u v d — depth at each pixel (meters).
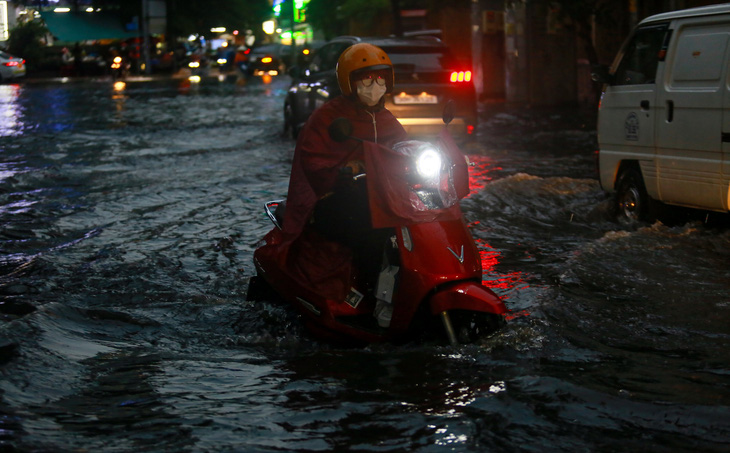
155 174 11.62
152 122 19.72
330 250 4.95
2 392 3.90
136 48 54.41
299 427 3.56
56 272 6.45
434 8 30.33
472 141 14.74
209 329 5.20
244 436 3.47
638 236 7.38
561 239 7.66
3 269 6.59
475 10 26.48
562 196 9.64
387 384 4.08
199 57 52.66
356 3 35.97
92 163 12.74
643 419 3.62
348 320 4.84
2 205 9.26
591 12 18.94
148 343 4.88
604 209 8.85
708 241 7.15
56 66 53.97
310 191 4.78
